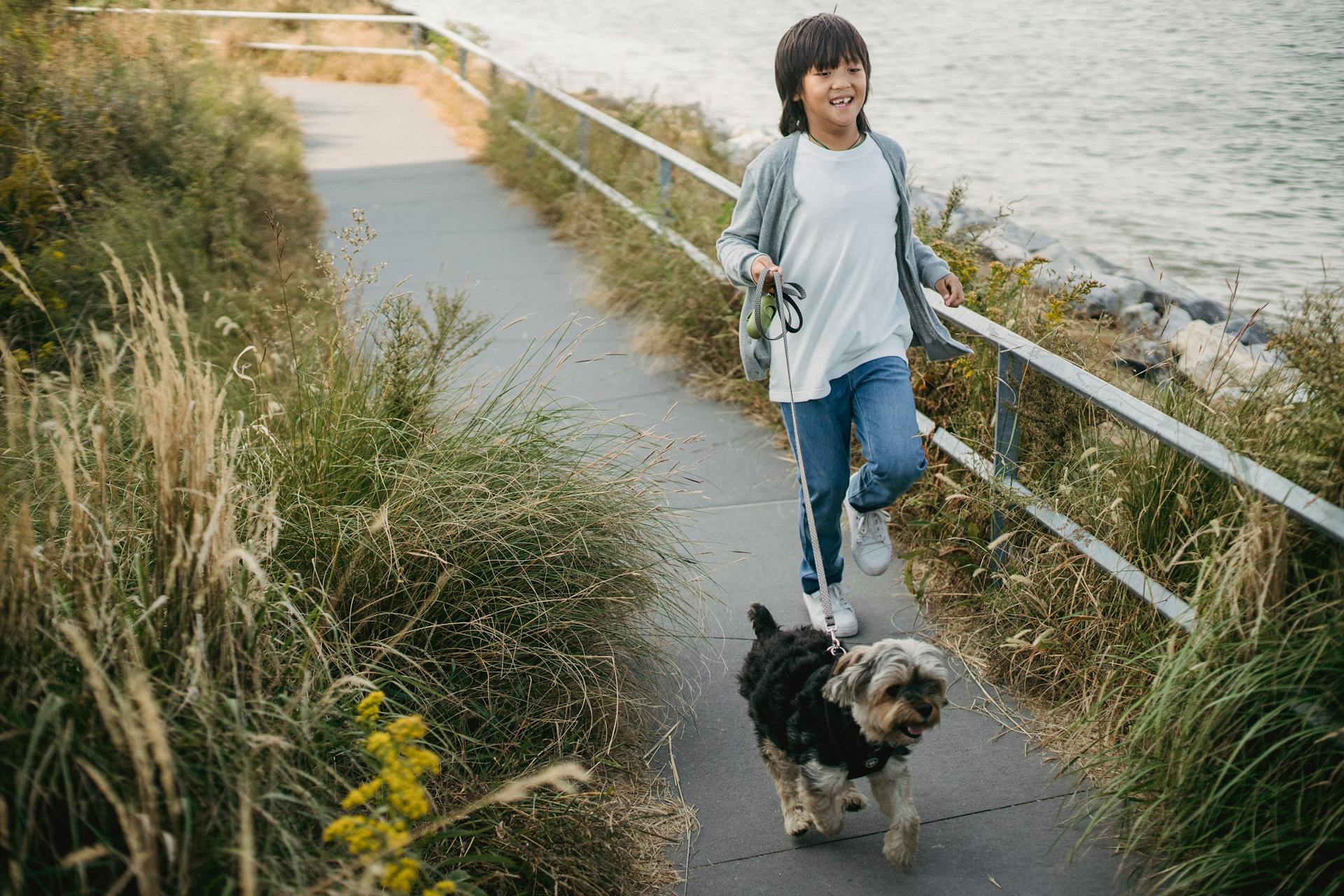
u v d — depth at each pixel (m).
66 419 3.86
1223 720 2.90
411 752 2.42
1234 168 15.30
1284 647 2.82
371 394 4.44
